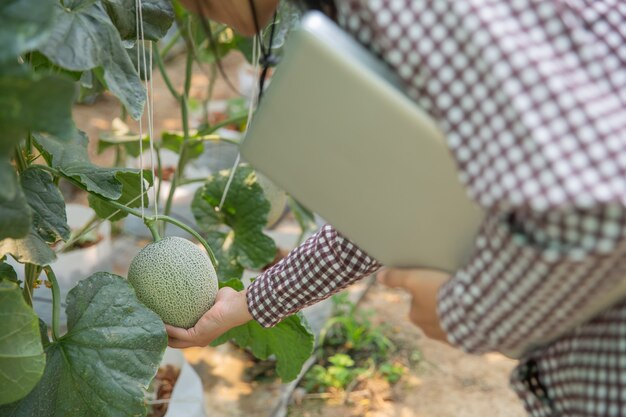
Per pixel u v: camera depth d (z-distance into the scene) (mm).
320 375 2564
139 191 1866
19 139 1021
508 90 942
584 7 1050
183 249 1604
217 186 2311
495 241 1014
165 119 4176
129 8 1518
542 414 1213
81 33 1250
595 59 998
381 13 1002
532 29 983
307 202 1178
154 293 1571
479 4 966
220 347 2664
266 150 1149
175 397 2031
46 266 1538
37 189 1479
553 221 956
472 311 1075
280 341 1885
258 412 2402
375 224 1156
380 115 1057
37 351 1258
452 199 1090
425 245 1147
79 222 2773
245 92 4270
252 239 2289
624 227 943
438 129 1035
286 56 1086
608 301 1083
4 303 1228
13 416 1405
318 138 1113
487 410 2518
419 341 2828
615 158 932
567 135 934
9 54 926
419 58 991
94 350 1442
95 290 1483
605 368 1095
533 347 1184
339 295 2762
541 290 1011
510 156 945
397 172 1093
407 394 2566
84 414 1429
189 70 2326
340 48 1054
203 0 1231
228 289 1687
